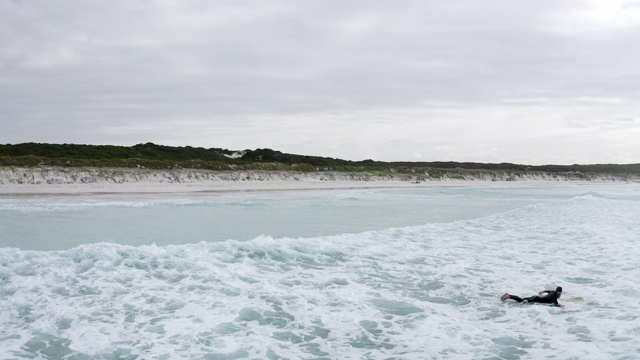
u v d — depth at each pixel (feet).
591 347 23.32
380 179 275.59
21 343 22.76
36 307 27.66
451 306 30.17
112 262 37.17
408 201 117.50
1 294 29.71
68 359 21.20
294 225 64.13
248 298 30.32
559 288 30.73
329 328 25.82
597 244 51.98
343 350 23.02
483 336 24.97
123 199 104.17
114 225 60.54
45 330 24.39
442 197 138.00
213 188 156.15
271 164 265.75
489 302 31.04
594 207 99.96
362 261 41.96
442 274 37.93
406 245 50.06
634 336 24.81
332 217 75.20
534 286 34.76
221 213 78.13
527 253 46.83
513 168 446.60
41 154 222.28
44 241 47.78
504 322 27.25
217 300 29.66
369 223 68.13
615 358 21.90
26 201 93.30
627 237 56.95
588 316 28.22
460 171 351.87
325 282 34.73
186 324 25.57
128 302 28.84
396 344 23.82
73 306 27.94
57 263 36.70
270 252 43.11
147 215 72.64
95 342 23.00
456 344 23.88
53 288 31.12
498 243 52.49
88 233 53.47
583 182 372.99
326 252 44.86
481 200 125.39
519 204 110.11
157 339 23.52
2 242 46.68
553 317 28.07
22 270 34.81
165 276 34.40
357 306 29.55
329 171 272.10
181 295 30.40
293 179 227.40
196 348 22.62
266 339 24.03
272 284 33.63
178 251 40.93
